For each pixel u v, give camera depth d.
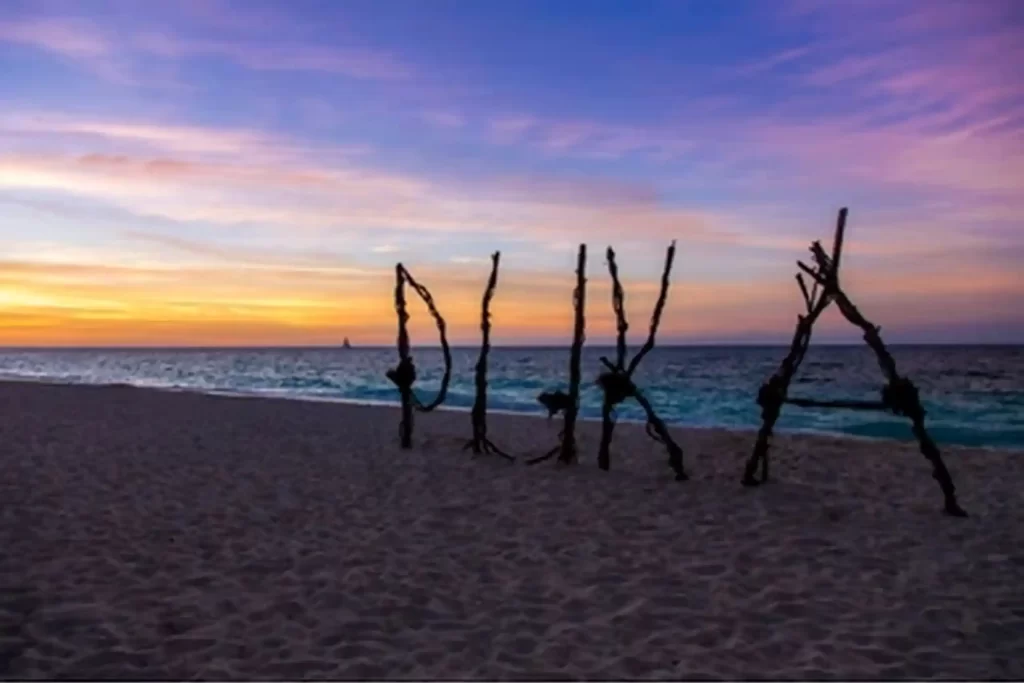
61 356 163.50
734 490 10.34
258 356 140.62
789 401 10.40
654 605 6.09
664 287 11.55
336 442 14.94
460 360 99.50
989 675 4.86
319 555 7.37
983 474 11.64
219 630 5.54
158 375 59.41
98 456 12.68
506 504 9.53
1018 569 7.02
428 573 6.88
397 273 14.04
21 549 7.38
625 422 19.36
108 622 5.64
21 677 4.76
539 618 5.84
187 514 8.88
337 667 4.95
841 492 10.29
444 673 4.88
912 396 9.30
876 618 5.83
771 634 5.53
